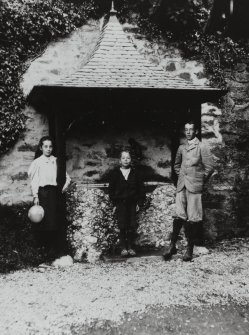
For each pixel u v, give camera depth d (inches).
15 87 278.5
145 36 307.9
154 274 197.3
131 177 241.3
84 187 253.4
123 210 237.0
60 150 233.3
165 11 305.4
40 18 285.6
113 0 301.9
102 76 238.5
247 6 301.3
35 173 232.4
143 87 230.7
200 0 309.0
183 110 264.5
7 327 142.1
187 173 225.6
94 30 299.0
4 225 252.4
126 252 232.8
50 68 287.4
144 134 291.0
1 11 277.3
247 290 173.0
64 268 215.2
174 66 308.8
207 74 311.9
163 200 261.9
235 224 296.5
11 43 279.7
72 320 145.9
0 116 274.8
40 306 158.2
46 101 253.1
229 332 140.4
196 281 185.0
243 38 318.3
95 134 283.6
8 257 221.3
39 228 234.8
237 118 307.4
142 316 148.9
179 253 240.1
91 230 237.8
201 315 150.6
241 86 312.5
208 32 314.2
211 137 301.9
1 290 178.1
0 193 274.5
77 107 259.0
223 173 299.4
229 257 231.8
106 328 141.7
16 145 278.7
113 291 172.7
